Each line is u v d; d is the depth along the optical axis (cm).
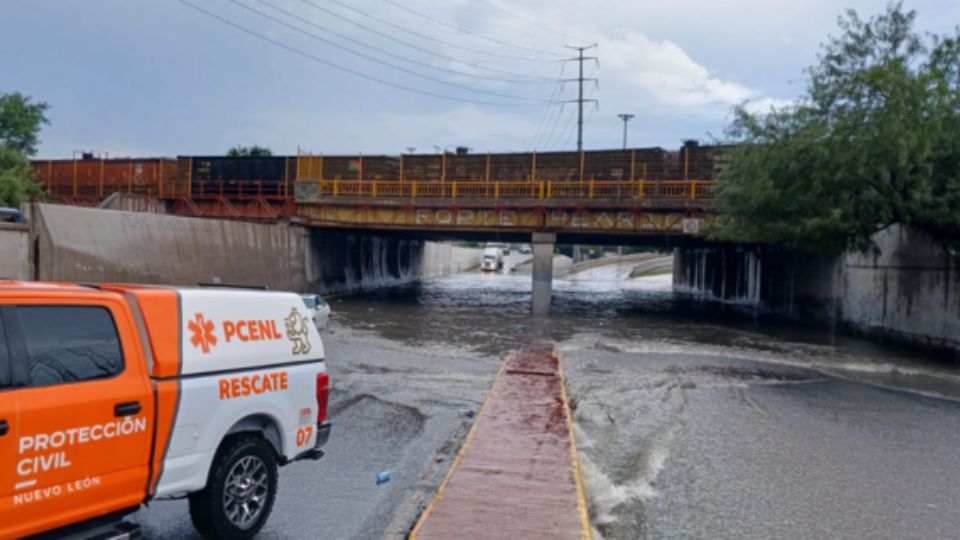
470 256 11000
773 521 767
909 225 2216
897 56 2152
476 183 3766
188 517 701
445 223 3788
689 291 6312
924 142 1961
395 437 1083
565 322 3212
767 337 2761
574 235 4100
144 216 2597
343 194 4156
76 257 2227
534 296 3622
